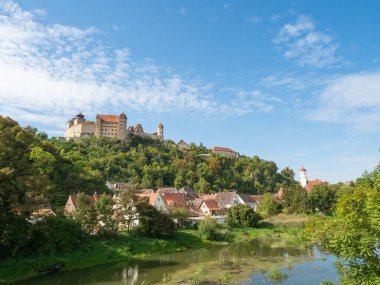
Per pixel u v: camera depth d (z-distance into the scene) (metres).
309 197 121.44
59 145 191.62
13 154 53.12
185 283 43.78
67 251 56.41
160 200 99.88
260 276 46.31
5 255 49.34
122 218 72.56
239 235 86.94
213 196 137.25
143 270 52.06
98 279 46.91
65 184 118.62
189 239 77.38
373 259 15.38
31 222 57.22
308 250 65.94
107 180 156.38
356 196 16.47
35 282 45.22
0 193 46.62
